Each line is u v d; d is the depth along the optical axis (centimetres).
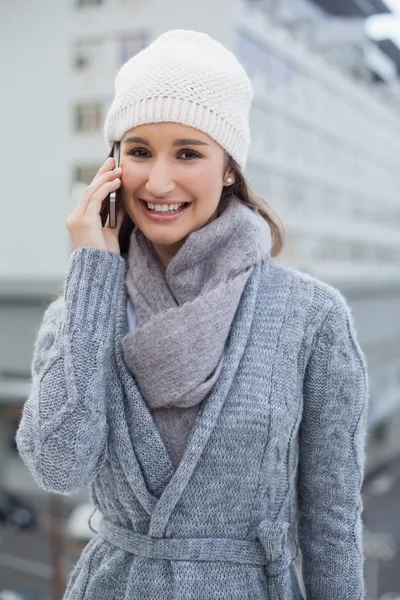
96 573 142
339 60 2561
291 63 2089
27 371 1523
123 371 139
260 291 146
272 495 140
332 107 2469
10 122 1891
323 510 145
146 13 1711
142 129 138
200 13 1669
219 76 139
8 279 1914
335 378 142
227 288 136
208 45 143
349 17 2592
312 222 2322
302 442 147
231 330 140
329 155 2481
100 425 135
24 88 1870
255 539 140
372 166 2978
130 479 137
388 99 3180
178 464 137
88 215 147
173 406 137
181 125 137
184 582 134
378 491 2148
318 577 146
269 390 137
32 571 1370
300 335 142
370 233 2972
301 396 143
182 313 132
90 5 1781
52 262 1880
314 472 146
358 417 144
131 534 140
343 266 2645
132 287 145
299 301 144
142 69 138
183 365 132
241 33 1752
